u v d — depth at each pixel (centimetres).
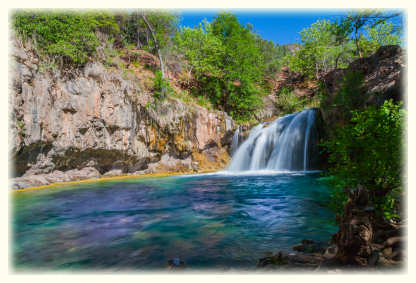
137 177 1493
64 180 1265
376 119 354
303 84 3766
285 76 5138
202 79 2703
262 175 1520
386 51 1398
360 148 367
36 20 1221
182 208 693
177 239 437
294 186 1052
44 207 715
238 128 2288
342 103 1297
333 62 3064
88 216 613
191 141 1945
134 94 1605
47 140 1185
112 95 1471
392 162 334
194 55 2744
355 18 1866
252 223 530
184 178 1434
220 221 553
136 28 2934
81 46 1389
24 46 1130
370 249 283
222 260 340
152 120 1697
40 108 1150
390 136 332
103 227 520
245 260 337
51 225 538
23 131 1070
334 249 321
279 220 546
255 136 2158
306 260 307
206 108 2184
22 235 473
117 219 583
